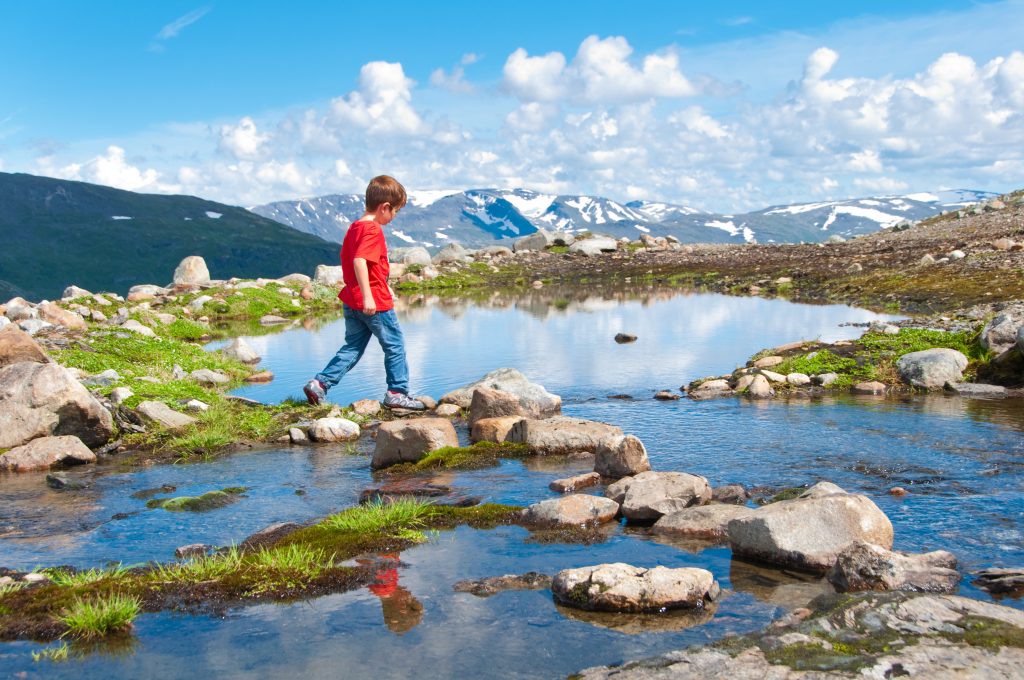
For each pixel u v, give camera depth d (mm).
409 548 5535
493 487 7367
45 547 5832
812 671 3359
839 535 5160
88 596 4570
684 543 5621
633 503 6277
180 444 9602
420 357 16953
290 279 39094
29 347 10734
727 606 4414
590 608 4383
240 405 12031
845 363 13109
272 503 7012
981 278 24734
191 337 22688
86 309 23250
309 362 17281
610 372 14469
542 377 14125
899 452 8141
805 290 30875
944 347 13188
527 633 4066
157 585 4770
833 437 8953
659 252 55938
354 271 10445
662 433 9516
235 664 3744
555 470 8023
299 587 4738
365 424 10805
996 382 11812
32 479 8141
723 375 13812
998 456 7848
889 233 54656
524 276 47875
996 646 3498
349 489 7492
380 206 10445
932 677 3250
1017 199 55344
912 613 3857
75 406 9406
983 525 5762
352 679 3570
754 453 8336
